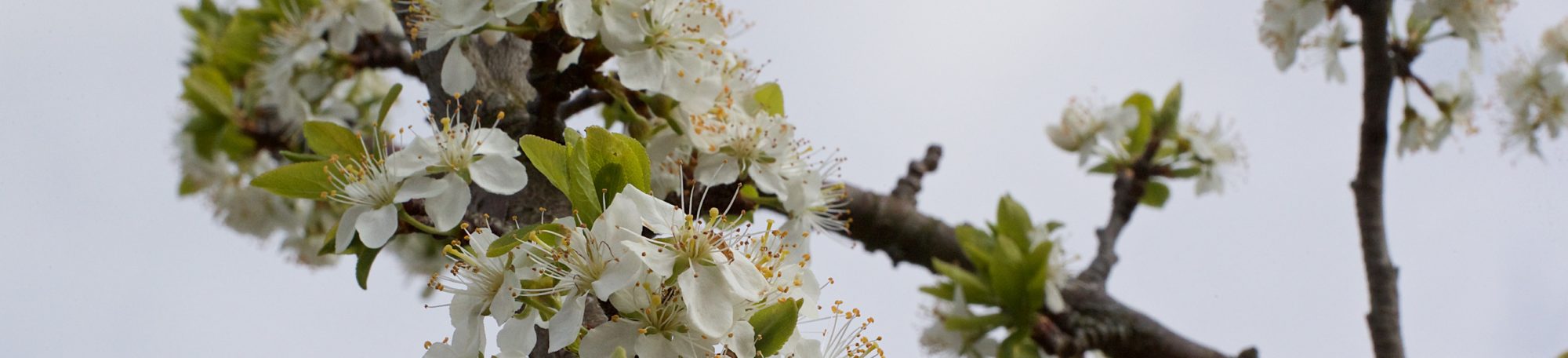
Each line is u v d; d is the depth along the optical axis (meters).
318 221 1.47
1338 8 1.21
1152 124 1.38
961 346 1.21
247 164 1.37
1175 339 1.23
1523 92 1.39
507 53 1.05
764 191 1.03
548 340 0.98
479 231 0.97
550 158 0.97
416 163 1.00
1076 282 1.24
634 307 0.95
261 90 1.31
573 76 1.02
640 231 0.95
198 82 1.31
